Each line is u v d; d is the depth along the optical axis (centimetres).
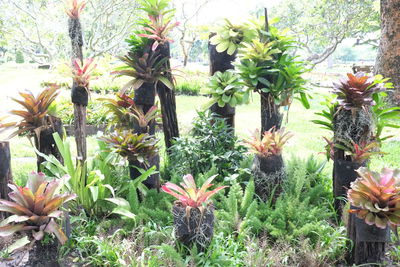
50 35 1602
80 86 308
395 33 785
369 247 237
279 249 257
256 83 340
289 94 348
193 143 368
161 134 633
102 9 1266
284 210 288
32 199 229
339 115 293
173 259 228
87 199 311
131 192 305
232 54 415
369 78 285
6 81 1484
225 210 303
